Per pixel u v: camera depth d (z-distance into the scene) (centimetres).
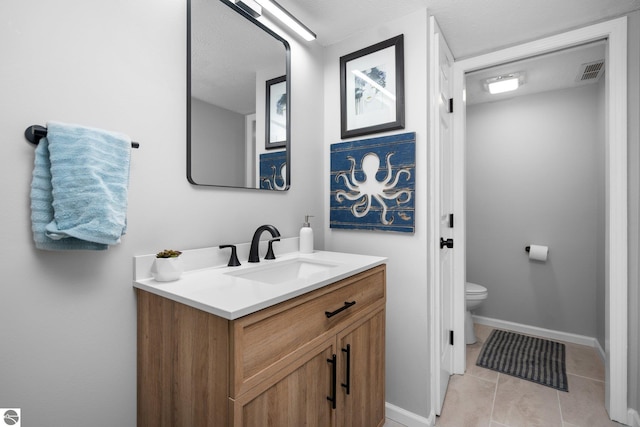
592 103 262
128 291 105
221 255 131
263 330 85
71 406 93
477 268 315
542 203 284
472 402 189
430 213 172
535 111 286
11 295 82
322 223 198
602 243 239
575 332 270
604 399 189
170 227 117
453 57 216
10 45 81
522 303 293
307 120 185
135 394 108
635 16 164
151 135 111
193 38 123
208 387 83
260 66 152
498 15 168
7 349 82
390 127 172
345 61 189
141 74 108
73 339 93
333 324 113
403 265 172
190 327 88
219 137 133
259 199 154
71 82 91
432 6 161
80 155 84
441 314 184
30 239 85
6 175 81
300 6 161
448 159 212
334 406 111
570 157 272
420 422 165
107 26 99
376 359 143
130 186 105
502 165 302
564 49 188
